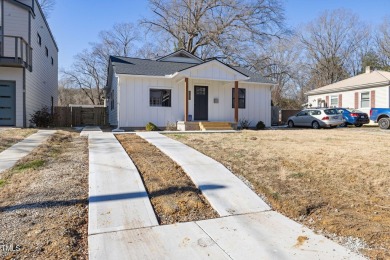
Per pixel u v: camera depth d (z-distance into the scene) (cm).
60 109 1936
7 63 1323
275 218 381
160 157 677
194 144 856
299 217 386
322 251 298
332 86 2691
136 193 444
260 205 421
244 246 308
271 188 475
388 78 2186
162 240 319
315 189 471
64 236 317
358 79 2517
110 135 1098
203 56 3316
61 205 400
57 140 948
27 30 1480
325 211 397
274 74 3459
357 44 4391
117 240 316
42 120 1595
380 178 508
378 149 783
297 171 557
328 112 1889
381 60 4178
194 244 311
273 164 606
